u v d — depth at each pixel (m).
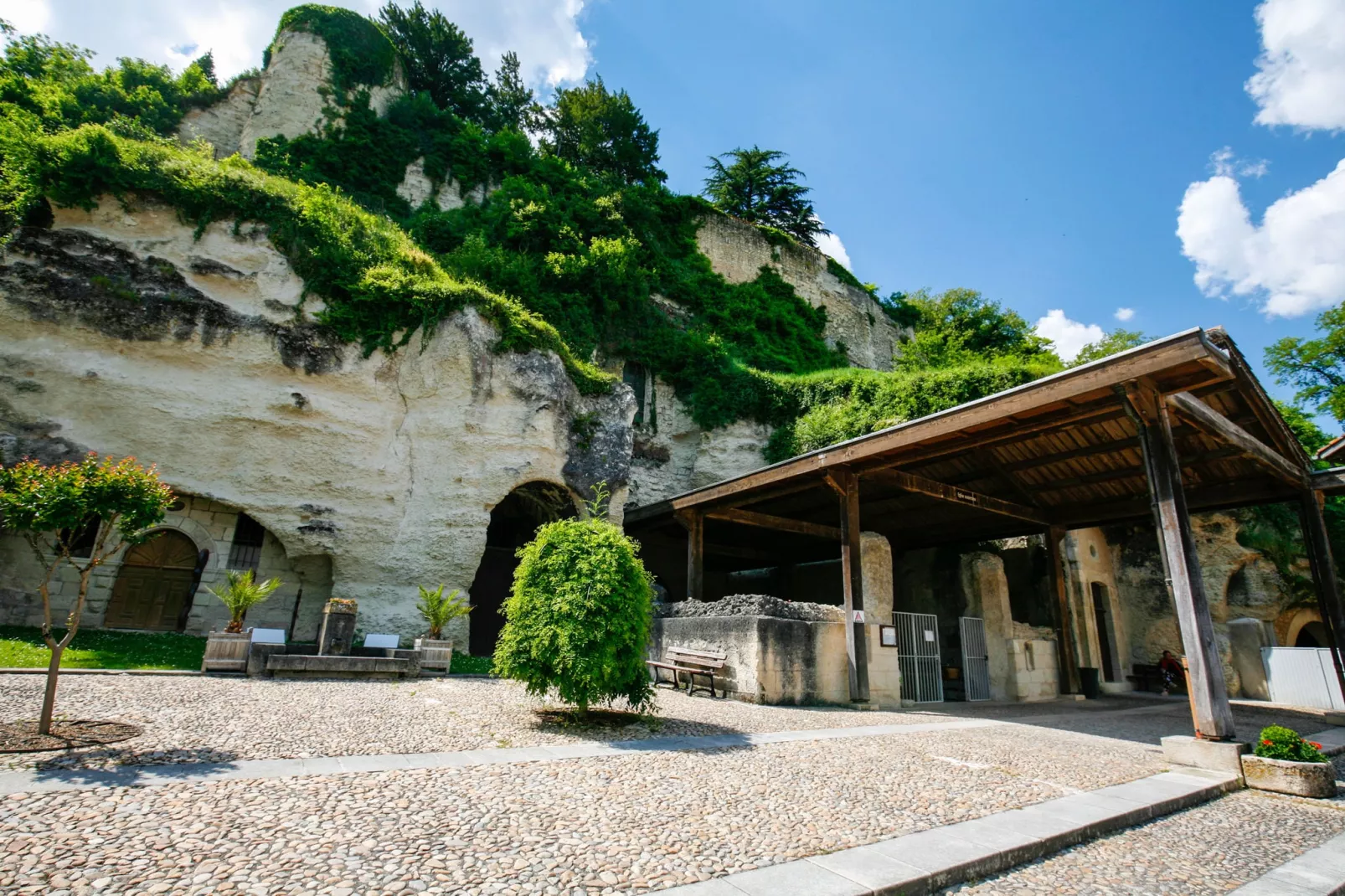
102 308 13.88
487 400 16.80
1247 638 20.30
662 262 32.22
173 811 4.12
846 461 12.65
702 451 26.34
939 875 4.03
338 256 16.59
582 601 8.12
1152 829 5.61
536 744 6.84
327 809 4.38
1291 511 22.06
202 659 11.45
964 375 23.03
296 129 27.69
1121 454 14.20
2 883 3.05
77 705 7.00
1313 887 4.43
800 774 6.29
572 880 3.59
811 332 37.31
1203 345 8.00
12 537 13.04
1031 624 20.34
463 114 35.66
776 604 12.46
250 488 14.63
